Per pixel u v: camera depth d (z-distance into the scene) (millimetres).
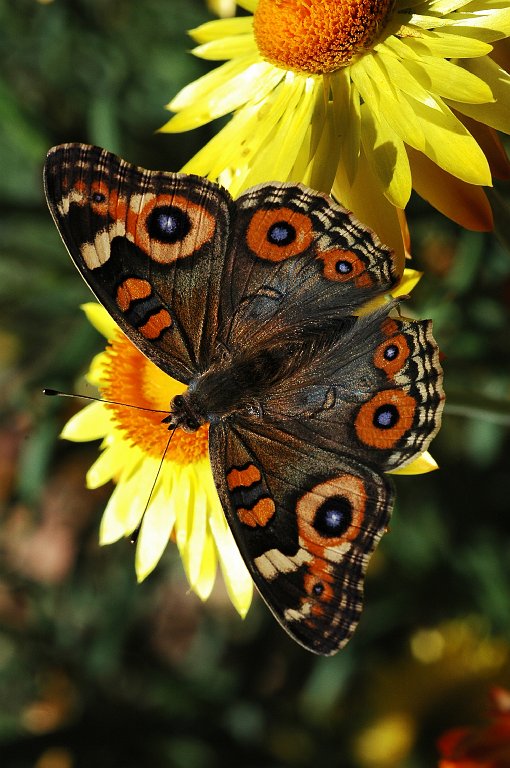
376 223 215
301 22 217
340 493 209
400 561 267
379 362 210
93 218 210
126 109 281
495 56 214
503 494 268
